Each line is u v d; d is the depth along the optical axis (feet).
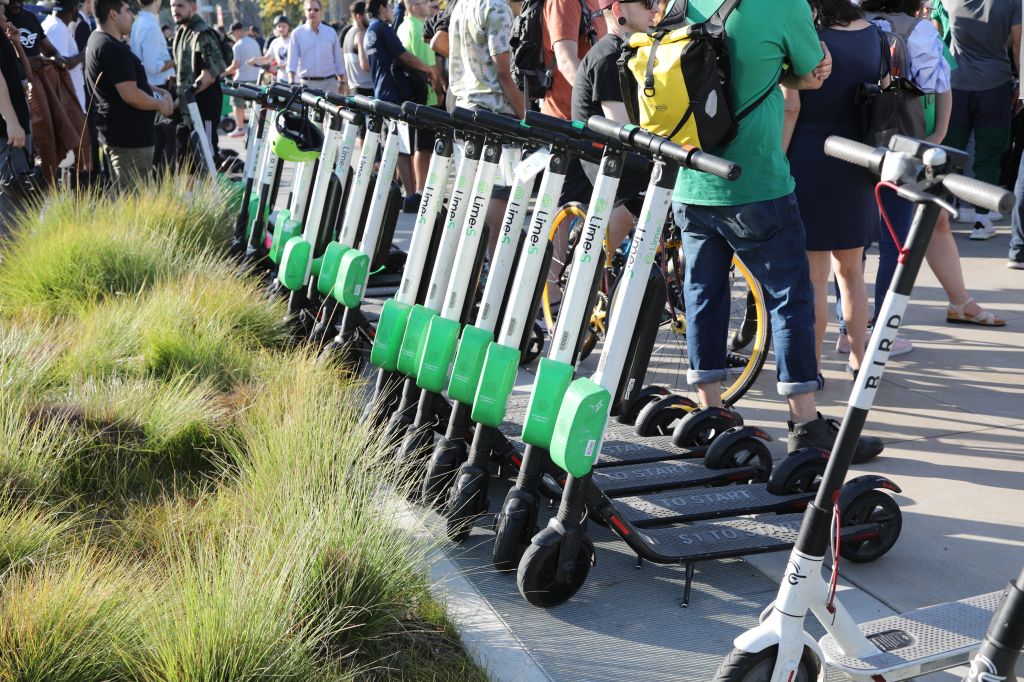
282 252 18.10
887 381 16.24
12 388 13.10
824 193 14.34
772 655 7.46
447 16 28.17
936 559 10.85
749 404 15.83
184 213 22.07
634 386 10.77
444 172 12.84
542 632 9.68
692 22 11.54
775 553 11.16
